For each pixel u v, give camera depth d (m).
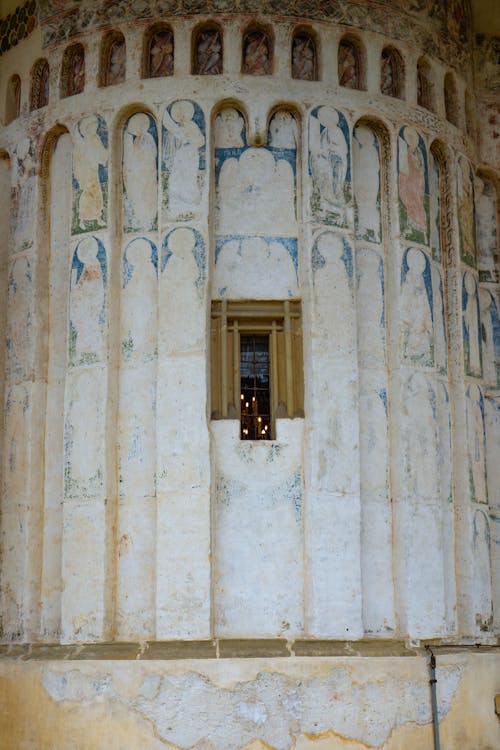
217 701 13.64
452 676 14.52
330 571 14.31
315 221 15.09
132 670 13.78
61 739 13.86
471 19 17.75
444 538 15.43
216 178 15.30
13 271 16.11
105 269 15.12
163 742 13.57
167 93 15.35
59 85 16.06
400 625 14.65
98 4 15.94
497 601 16.41
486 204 17.70
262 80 15.36
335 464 14.59
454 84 16.98
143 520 14.52
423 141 16.22
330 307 14.95
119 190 15.45
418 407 15.33
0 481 15.73
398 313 15.40
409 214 15.81
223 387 14.80
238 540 14.41
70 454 14.94
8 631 15.09
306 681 13.79
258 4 15.55
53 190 16.08
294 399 14.89
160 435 14.48
